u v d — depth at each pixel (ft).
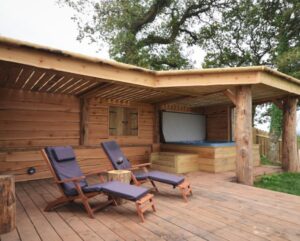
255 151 26.91
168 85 17.07
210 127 33.27
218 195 14.65
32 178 19.53
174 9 42.52
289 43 33.32
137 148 26.35
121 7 39.29
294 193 16.71
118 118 25.39
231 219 10.77
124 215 11.36
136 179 14.71
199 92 20.45
